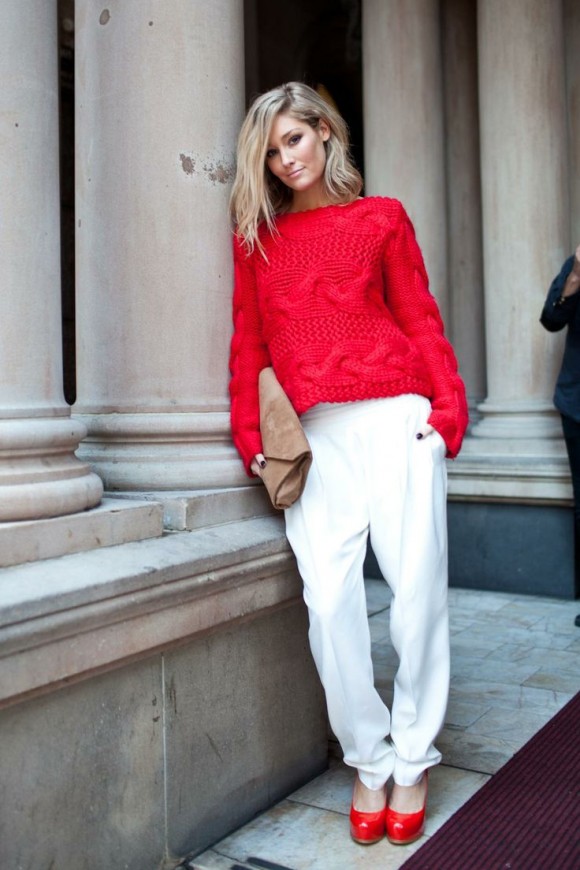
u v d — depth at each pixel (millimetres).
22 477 1774
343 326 2125
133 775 1871
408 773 2074
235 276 2311
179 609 1896
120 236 2258
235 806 2168
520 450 4812
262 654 2271
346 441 2109
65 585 1615
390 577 2094
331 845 2074
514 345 4926
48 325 1868
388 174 5258
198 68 2246
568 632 3990
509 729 2795
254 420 2236
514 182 4863
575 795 2279
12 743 1603
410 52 5180
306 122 2178
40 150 1838
